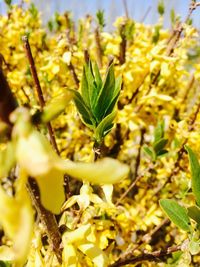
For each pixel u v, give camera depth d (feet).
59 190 0.25
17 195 0.23
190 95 1.24
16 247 0.22
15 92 0.96
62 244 0.39
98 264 0.38
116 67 0.91
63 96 0.27
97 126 0.45
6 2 1.03
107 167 0.23
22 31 1.02
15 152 0.24
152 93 0.86
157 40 1.07
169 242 0.85
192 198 0.71
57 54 0.84
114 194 1.05
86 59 0.83
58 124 1.07
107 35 0.97
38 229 0.42
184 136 0.82
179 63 0.93
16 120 0.25
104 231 0.49
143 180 0.95
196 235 0.43
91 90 0.46
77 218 0.46
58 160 0.24
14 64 1.07
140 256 0.57
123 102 0.95
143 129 0.99
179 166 0.84
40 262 0.39
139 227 0.76
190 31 0.89
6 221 0.22
